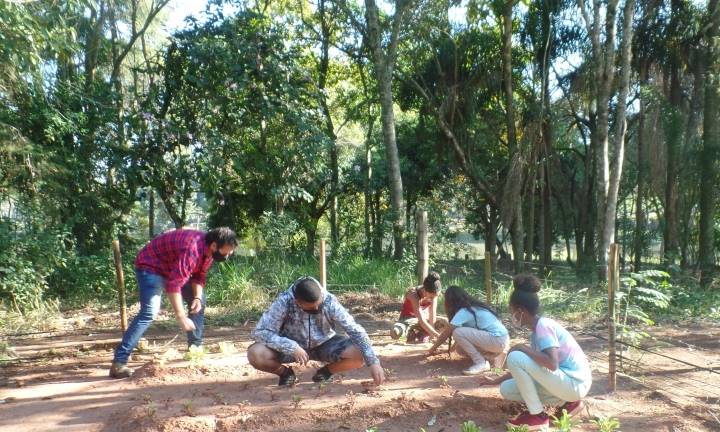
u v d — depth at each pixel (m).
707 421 4.38
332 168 18.33
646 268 14.30
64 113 11.14
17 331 7.89
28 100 10.57
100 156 11.73
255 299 9.71
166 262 5.60
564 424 3.85
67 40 10.26
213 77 12.34
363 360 4.91
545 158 15.44
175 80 12.60
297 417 4.30
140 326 5.54
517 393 4.34
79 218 11.17
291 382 5.08
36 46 9.72
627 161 17.88
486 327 5.49
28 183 10.40
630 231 17.94
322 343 4.94
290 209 16.92
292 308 4.79
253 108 12.54
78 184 11.39
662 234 15.29
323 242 7.45
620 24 13.59
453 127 16.89
